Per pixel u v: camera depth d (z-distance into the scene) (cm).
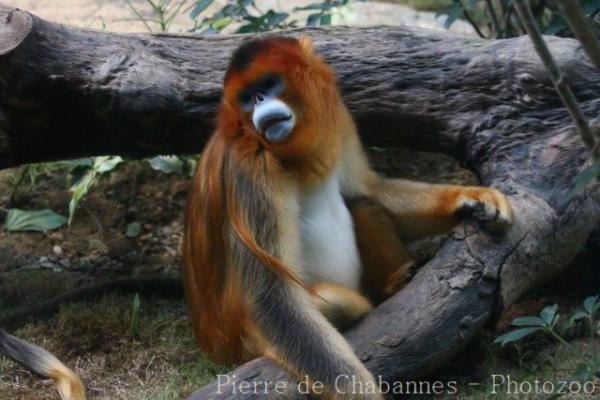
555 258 769
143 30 1372
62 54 819
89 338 846
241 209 712
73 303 895
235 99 713
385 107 862
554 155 801
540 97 823
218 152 732
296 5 1503
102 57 832
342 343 679
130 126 855
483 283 722
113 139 877
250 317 704
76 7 1454
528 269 747
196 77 853
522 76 820
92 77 822
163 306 912
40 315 888
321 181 748
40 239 1040
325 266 763
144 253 1026
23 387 775
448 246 749
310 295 705
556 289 877
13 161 864
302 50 728
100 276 985
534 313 838
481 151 837
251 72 704
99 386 786
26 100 810
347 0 1044
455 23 1427
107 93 824
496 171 816
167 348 836
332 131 739
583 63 811
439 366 721
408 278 794
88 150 891
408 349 693
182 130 866
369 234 804
